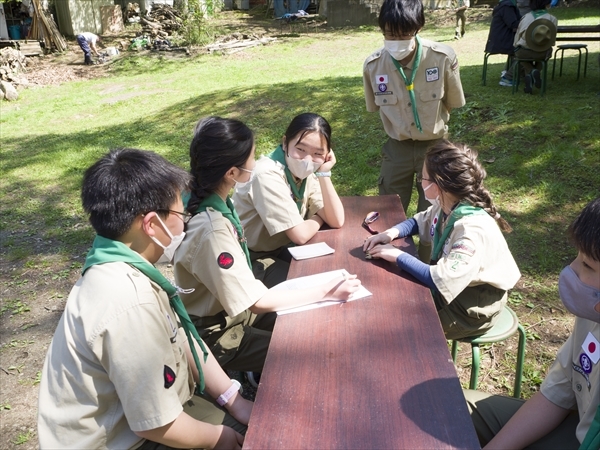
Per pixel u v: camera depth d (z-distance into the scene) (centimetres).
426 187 250
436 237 258
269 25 1988
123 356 157
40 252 519
